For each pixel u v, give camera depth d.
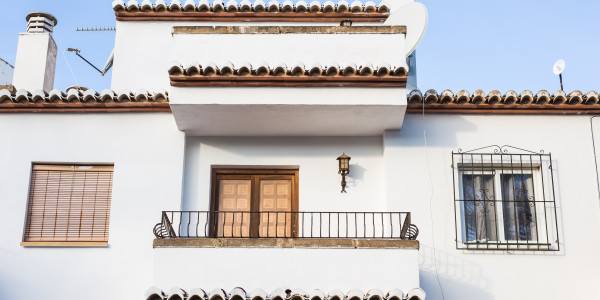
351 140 10.43
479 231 9.89
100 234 9.80
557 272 9.55
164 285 8.55
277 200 10.44
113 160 9.99
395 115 9.50
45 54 12.50
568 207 9.82
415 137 10.12
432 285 9.51
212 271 8.59
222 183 10.50
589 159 10.00
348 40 9.65
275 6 12.63
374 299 8.34
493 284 9.52
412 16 11.33
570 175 9.95
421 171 9.98
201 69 9.06
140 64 12.22
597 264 9.59
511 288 9.50
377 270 8.59
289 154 10.36
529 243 9.73
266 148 10.38
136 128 10.14
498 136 10.12
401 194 9.89
